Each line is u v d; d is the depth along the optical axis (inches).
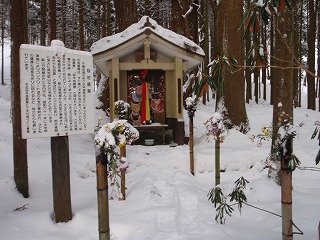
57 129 160.6
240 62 345.7
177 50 323.9
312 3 655.8
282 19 208.8
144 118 355.9
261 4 80.0
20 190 202.1
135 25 336.8
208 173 270.1
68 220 169.2
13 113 201.2
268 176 230.1
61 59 160.2
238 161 279.3
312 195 202.1
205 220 171.0
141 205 194.1
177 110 345.7
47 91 157.2
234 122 349.1
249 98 821.2
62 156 168.1
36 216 170.1
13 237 147.6
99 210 121.7
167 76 367.2
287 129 111.7
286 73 211.5
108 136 117.6
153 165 278.8
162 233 156.2
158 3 794.2
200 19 765.3
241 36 345.4
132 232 158.9
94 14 899.4
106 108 457.1
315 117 585.9
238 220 172.9
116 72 335.0
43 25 599.2
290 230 111.9
